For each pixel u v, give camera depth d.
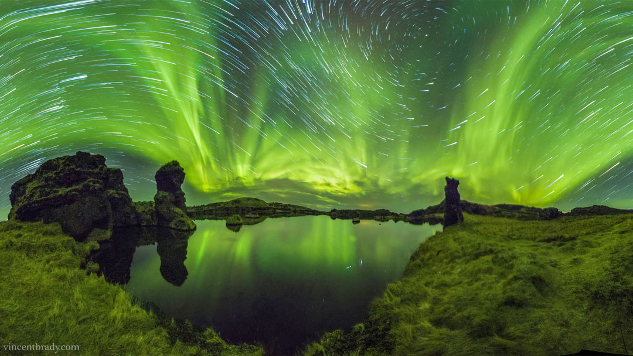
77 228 19.16
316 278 12.66
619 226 14.05
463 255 14.10
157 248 18.44
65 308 8.27
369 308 9.64
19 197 20.02
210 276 12.84
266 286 11.59
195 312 9.24
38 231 16.73
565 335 6.54
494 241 16.25
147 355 6.57
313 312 9.34
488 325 7.25
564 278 9.07
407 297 10.19
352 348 7.25
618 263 8.58
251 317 8.93
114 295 9.82
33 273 10.54
